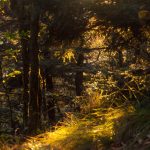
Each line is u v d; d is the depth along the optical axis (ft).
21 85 62.75
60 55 36.99
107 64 52.21
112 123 21.29
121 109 22.79
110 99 27.37
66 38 29.81
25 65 39.91
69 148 20.63
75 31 28.99
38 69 33.71
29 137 27.14
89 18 28.04
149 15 25.64
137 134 18.61
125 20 26.96
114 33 30.22
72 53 36.32
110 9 26.68
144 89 25.25
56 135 23.17
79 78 69.82
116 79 30.68
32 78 33.68
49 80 71.00
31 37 32.53
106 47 32.99
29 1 28.76
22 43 39.01
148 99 22.27
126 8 25.85
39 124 33.32
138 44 31.24
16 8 32.71
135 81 25.11
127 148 18.22
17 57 58.90
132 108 22.08
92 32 30.68
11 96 64.39
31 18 30.91
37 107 33.73
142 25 27.45
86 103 29.73
